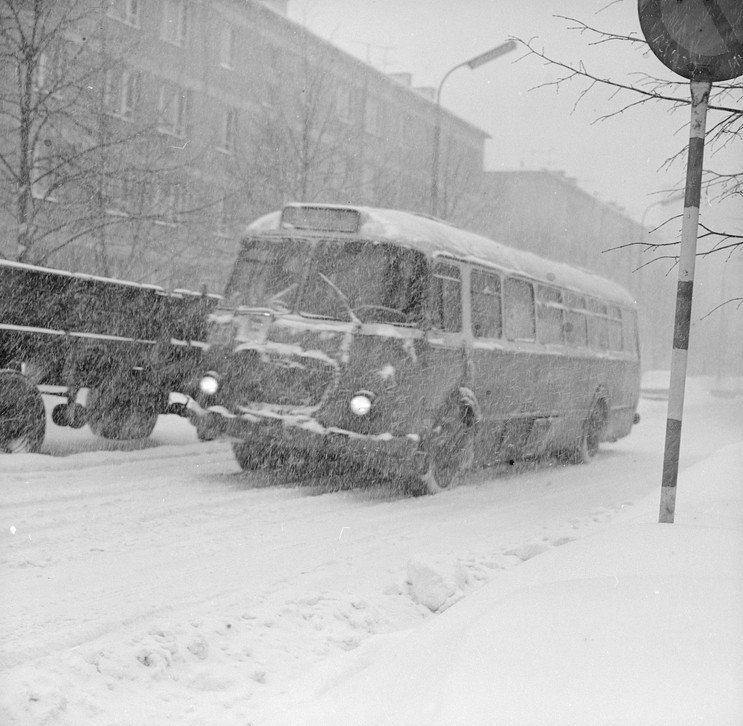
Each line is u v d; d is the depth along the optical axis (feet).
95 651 15.78
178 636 16.87
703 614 11.95
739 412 106.73
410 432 34.19
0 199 60.03
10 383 34.96
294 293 35.63
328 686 14.26
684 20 19.07
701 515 21.85
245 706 14.24
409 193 100.99
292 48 112.57
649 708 9.66
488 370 39.68
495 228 125.49
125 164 63.16
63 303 36.88
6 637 16.62
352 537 27.22
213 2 104.99
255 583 21.42
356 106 124.67
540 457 51.57
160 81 98.43
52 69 57.77
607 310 56.65
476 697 10.44
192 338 43.75
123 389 40.96
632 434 75.56
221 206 82.84
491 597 14.02
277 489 34.45
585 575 14.42
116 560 22.77
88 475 34.01
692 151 19.48
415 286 35.09
